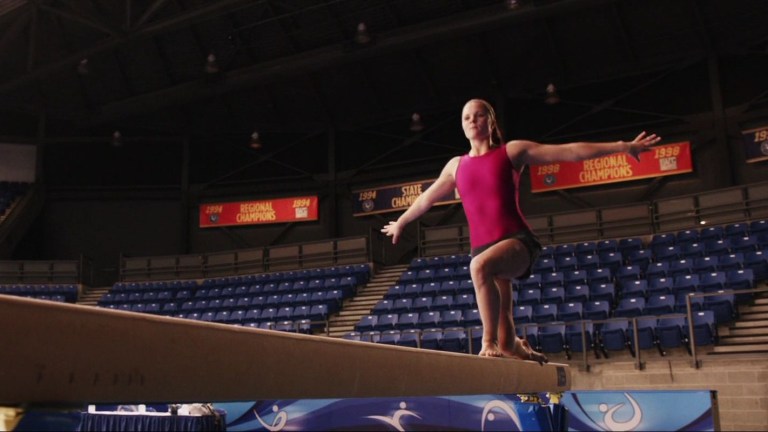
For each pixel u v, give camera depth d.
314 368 1.58
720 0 17.05
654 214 16.86
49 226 22.38
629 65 18.91
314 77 21.38
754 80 17.69
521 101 20.50
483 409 7.46
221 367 1.34
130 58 20.91
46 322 1.06
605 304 11.93
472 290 15.00
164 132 23.38
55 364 1.07
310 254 20.19
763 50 17.58
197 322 1.33
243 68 19.89
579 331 11.03
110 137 22.83
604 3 16.14
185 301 18.69
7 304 1.02
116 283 20.95
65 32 19.89
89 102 22.11
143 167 23.25
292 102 22.17
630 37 18.38
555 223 17.89
